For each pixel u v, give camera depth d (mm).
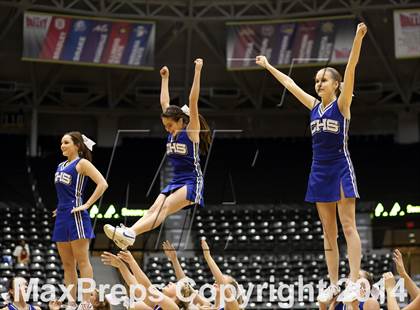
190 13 28672
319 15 28766
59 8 28062
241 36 28391
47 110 31547
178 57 30938
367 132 33000
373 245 27547
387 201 28562
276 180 29828
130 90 32156
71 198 8688
